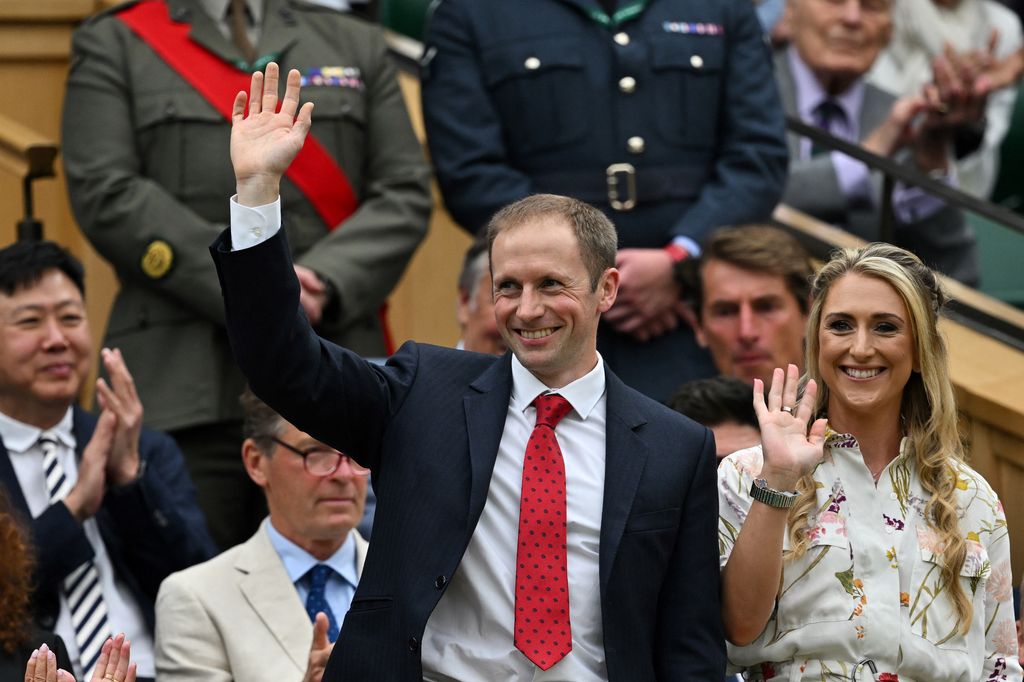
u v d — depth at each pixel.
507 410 13.84
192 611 17.56
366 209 22.19
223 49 22.30
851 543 14.46
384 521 13.43
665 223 22.30
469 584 13.40
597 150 22.23
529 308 13.45
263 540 18.02
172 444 20.09
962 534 14.68
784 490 13.74
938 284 15.01
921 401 14.91
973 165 27.55
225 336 21.64
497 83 22.38
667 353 21.70
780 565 13.91
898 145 27.00
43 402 19.27
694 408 18.86
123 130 22.03
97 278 26.52
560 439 13.73
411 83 27.55
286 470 17.70
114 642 14.36
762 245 21.00
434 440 13.57
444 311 26.78
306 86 22.33
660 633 13.65
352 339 21.84
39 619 18.17
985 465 21.72
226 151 21.97
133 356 21.70
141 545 18.84
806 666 14.30
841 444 14.81
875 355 14.60
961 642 14.46
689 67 22.44
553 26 22.44
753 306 20.95
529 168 22.38
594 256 13.70
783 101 27.00
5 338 19.19
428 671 13.34
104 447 18.67
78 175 21.86
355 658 13.17
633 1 22.61
